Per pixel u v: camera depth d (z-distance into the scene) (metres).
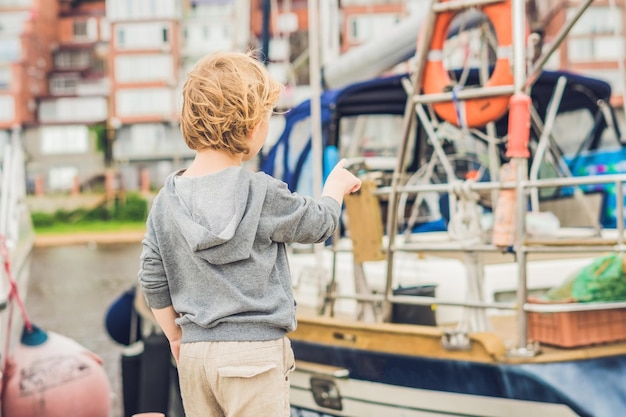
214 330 1.87
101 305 11.69
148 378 4.99
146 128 46.62
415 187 3.15
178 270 1.94
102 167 46.69
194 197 1.90
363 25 30.05
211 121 1.86
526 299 2.93
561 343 3.00
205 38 47.00
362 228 3.36
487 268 3.70
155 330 5.13
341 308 3.87
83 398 3.98
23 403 3.85
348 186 2.07
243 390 1.84
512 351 2.95
